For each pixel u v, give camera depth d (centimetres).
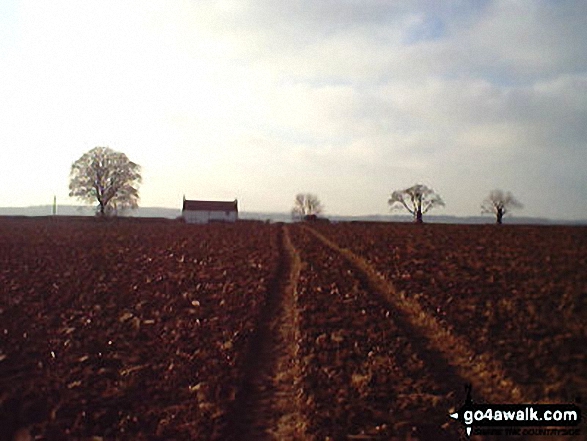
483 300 1964
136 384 1253
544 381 1216
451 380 1293
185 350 1506
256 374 1373
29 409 1106
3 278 2492
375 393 1190
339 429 1022
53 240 4184
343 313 1888
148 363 1399
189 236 4828
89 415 1084
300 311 1894
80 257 3256
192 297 2170
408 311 1955
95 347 1532
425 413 1098
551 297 1969
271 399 1214
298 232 5556
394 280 2408
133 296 2192
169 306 2019
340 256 3403
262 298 2138
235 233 5234
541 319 1673
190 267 2938
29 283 2405
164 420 1064
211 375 1303
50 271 2725
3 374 1305
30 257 3222
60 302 2066
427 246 3797
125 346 1544
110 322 1812
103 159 9200
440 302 1945
